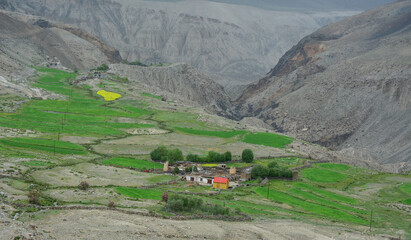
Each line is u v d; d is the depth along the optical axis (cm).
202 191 12475
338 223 10369
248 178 15062
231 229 8662
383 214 11831
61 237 7019
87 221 8069
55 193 10038
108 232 7569
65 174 12306
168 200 9938
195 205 10019
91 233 7412
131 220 8475
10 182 10462
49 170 12550
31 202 8769
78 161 14775
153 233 7831
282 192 13350
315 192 14038
